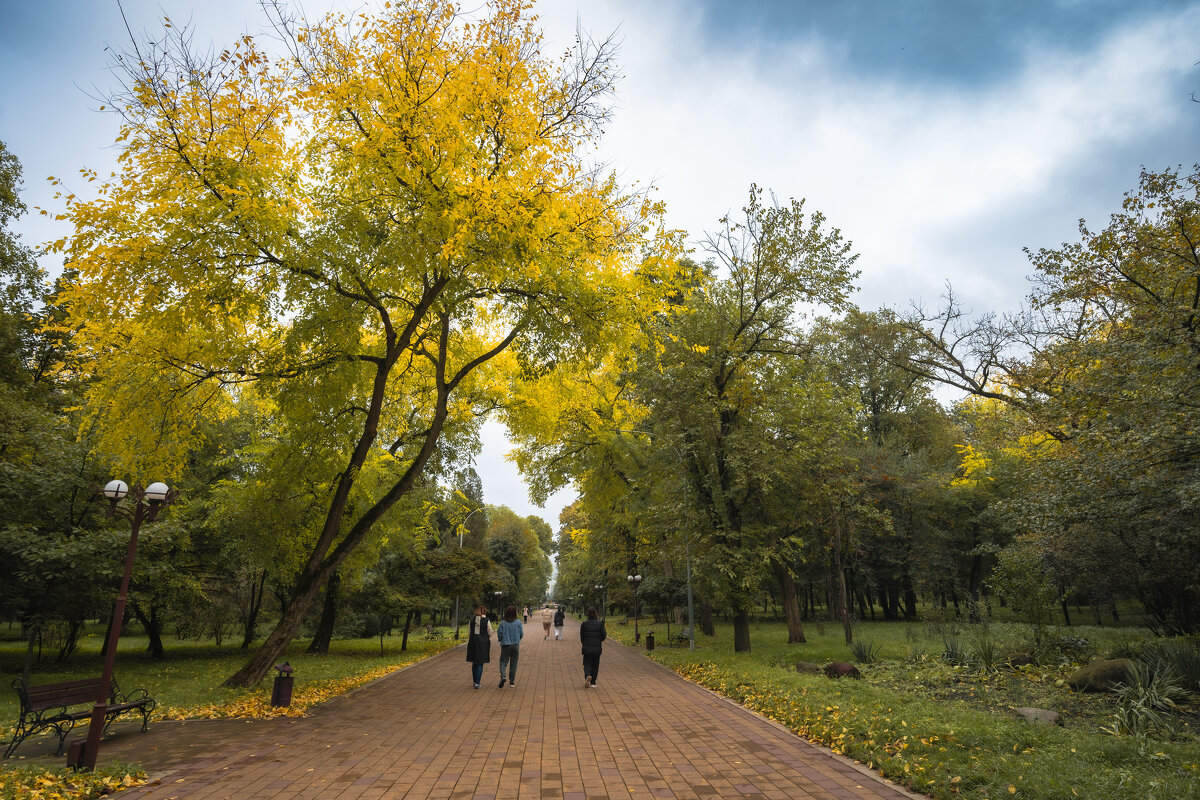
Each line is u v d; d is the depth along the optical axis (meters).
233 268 10.45
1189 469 9.69
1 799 5.24
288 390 12.49
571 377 18.55
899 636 23.03
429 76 10.97
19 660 20.34
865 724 7.43
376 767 6.50
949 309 20.50
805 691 10.06
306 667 16.84
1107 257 14.02
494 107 11.20
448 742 7.72
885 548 33.31
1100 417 10.85
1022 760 5.77
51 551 12.44
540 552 96.25
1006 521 16.59
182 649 26.33
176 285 9.98
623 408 24.48
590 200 11.87
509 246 10.55
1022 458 21.16
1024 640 14.52
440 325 14.23
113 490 7.15
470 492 56.91
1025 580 17.36
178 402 12.14
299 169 11.59
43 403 18.89
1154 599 16.92
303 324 11.52
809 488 19.41
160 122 9.70
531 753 7.11
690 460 19.62
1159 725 7.25
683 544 19.27
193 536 20.50
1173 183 12.38
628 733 8.23
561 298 12.24
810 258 18.61
